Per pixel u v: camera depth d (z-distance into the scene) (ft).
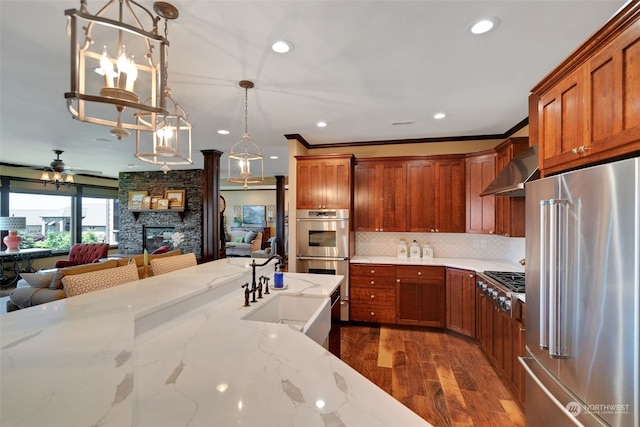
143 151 17.48
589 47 4.47
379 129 13.14
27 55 7.16
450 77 8.24
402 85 8.75
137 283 6.83
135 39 6.45
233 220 39.81
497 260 13.50
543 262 5.12
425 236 14.75
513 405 7.79
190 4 5.37
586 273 4.32
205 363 3.79
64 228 26.81
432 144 14.66
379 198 14.17
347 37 6.41
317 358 3.95
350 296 13.62
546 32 6.22
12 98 9.71
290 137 14.20
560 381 4.94
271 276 9.41
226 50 6.91
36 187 24.35
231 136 14.40
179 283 6.84
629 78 3.81
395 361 10.15
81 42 6.43
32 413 2.41
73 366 3.18
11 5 5.40
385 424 2.66
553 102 5.56
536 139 8.02
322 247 13.78
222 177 29.58
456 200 13.33
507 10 5.57
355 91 9.18
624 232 3.73
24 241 23.95
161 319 5.25
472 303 11.74
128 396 2.68
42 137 14.55
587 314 4.30
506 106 10.36
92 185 28.53
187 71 7.92
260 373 3.54
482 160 12.61
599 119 4.34
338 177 13.80
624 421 3.72
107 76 4.16
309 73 8.03
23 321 4.43
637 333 3.57
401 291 13.12
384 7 5.48
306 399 3.03
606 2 5.31
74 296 5.88
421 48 6.83
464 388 8.56
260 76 8.20
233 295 7.18
